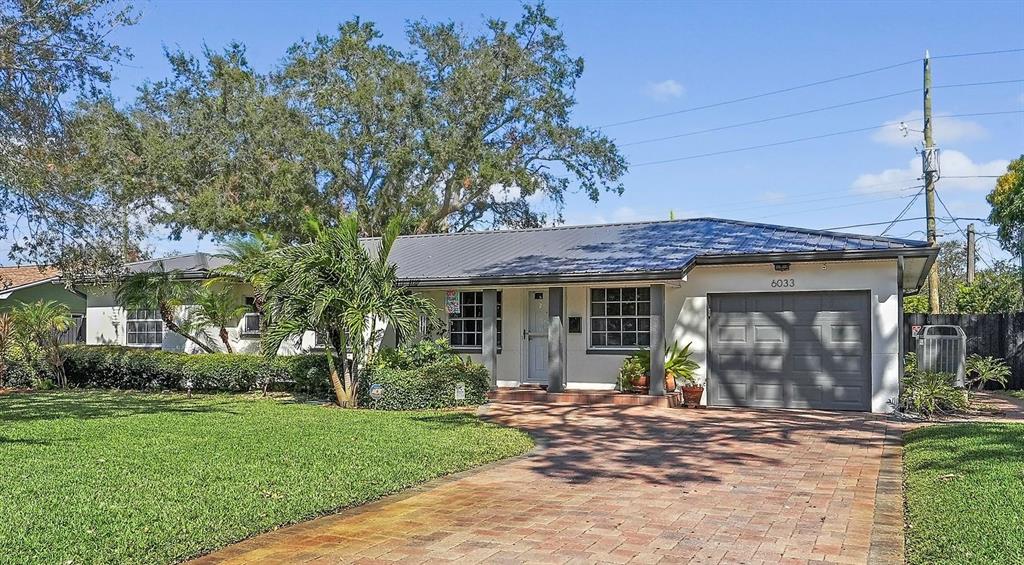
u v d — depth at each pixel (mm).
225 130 30438
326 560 5594
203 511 6543
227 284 19984
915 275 17047
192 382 18516
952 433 10742
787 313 15234
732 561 5625
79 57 14109
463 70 31688
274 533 6270
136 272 19906
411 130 31500
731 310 15648
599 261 16203
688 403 15344
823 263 14875
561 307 16125
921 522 6352
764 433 11859
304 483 7684
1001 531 5832
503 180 32406
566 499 7520
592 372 17000
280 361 17453
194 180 30516
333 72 31906
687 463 9469
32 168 14219
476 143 31688
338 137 31719
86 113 19797
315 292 14742
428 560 5605
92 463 8531
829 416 13828
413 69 32062
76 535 5781
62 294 27438
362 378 15336
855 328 14742
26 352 19906
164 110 32125
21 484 7402
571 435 11734
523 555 5738
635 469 9086
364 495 7449
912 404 13898
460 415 13695
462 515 6891
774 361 15273
